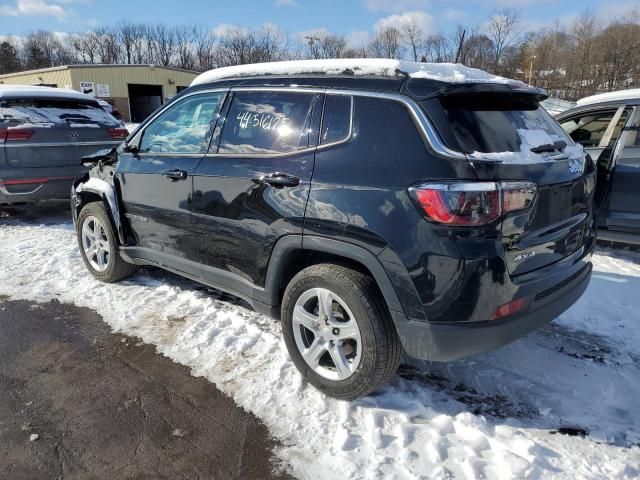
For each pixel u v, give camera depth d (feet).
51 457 8.02
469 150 7.71
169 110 12.60
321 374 9.36
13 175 20.61
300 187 9.05
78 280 15.35
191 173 11.24
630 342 11.57
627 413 9.00
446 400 9.32
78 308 13.46
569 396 9.50
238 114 10.77
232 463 7.87
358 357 8.73
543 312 8.52
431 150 7.75
